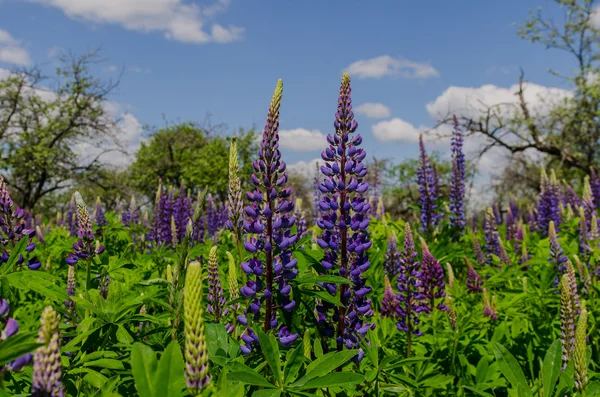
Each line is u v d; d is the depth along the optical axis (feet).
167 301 12.41
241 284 15.15
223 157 161.38
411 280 16.12
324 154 10.99
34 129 136.36
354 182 10.81
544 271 18.44
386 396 11.86
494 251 28.84
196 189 160.45
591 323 16.30
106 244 29.50
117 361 8.80
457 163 36.58
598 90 89.86
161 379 5.71
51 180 139.03
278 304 10.03
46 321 5.33
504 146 92.02
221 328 9.02
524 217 61.57
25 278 10.12
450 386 14.26
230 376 7.33
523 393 8.67
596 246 22.25
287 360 8.02
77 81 135.74
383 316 16.55
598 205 42.60
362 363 11.42
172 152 172.86
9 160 130.72
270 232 9.92
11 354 5.07
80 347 9.52
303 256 11.06
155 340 10.89
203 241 31.58
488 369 14.21
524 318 17.71
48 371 5.25
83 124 135.23
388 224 31.86
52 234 33.65
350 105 11.00
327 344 11.00
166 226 30.30
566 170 105.09
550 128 93.61
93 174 138.10
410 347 15.26
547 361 9.16
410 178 131.44
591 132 93.40
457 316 17.22
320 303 11.32
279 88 10.05
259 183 10.02
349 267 10.89
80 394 8.71
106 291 13.83
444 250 26.78
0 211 11.68
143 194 167.32
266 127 10.03
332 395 9.80
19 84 131.23
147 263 22.53
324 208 10.94
